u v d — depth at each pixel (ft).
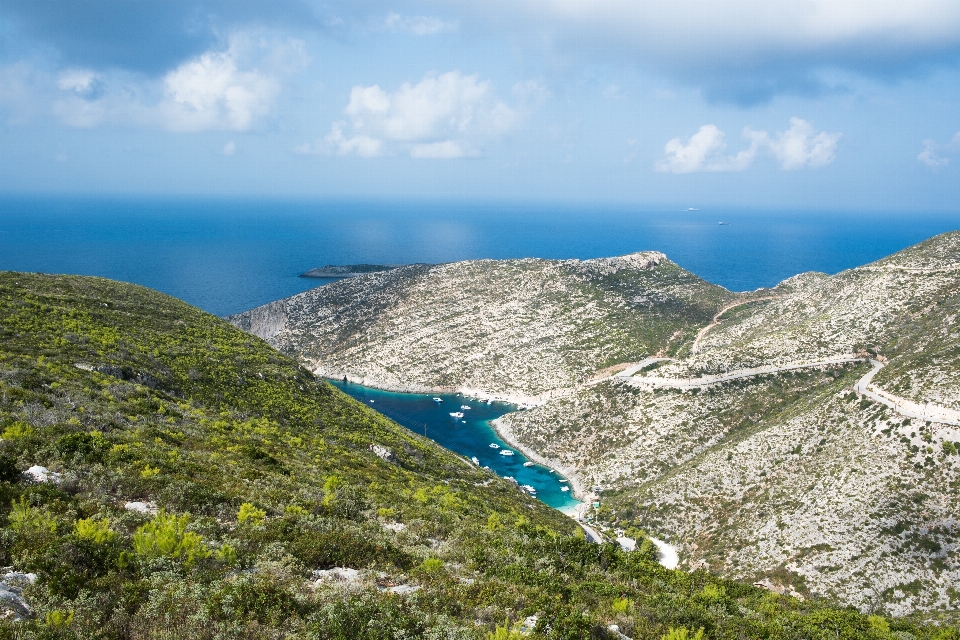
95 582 45.27
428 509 109.09
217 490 80.23
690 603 73.67
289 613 45.91
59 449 78.89
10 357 139.13
